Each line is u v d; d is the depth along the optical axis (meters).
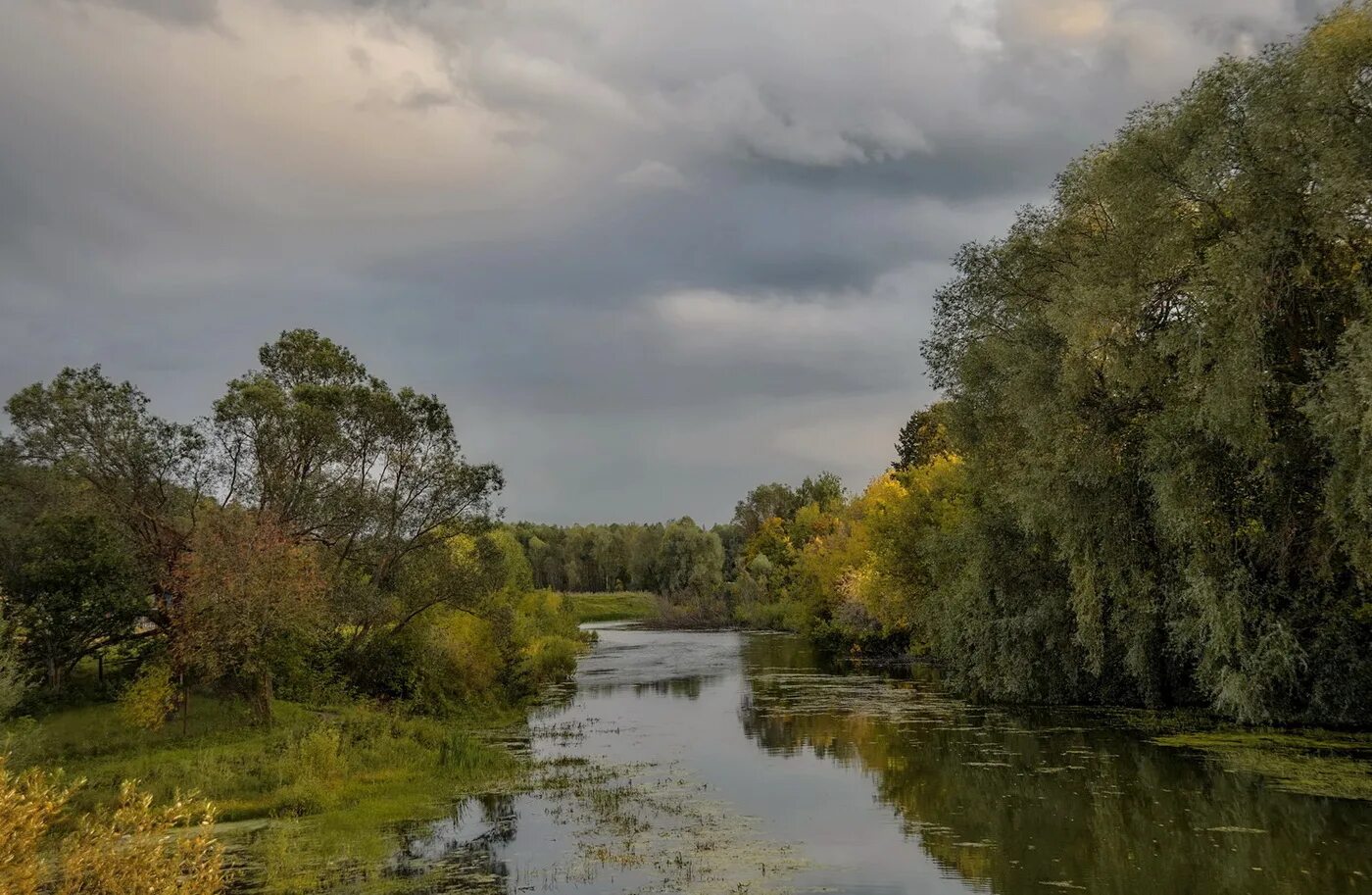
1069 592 29.17
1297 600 21.67
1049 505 25.30
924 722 27.36
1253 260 19.03
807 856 14.27
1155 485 22.12
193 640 23.50
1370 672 21.31
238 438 29.12
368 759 21.84
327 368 33.34
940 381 32.69
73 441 26.45
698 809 17.59
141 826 8.75
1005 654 30.41
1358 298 18.19
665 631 88.62
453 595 33.34
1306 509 21.25
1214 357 20.31
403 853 14.90
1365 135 17.36
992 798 17.72
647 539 138.75
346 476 32.59
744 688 38.50
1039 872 13.16
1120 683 29.22
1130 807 16.58
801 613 69.38
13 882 7.77
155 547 27.86
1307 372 20.16
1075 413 24.98
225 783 18.86
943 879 12.98
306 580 25.66
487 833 16.05
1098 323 22.42
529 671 39.44
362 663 31.86
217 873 9.02
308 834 16.09
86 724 23.97
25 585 25.39
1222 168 20.00
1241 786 17.59
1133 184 22.22
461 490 34.03
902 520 44.88
